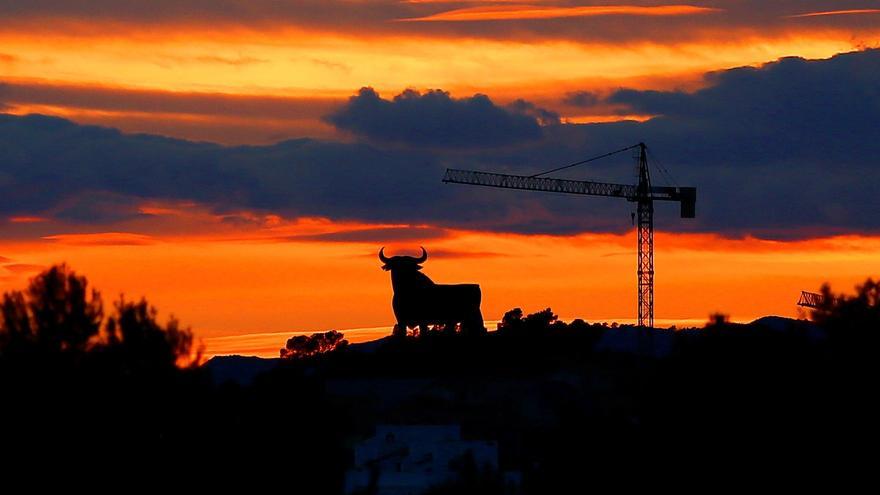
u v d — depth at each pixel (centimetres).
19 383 19612
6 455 19225
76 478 19338
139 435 19962
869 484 19950
